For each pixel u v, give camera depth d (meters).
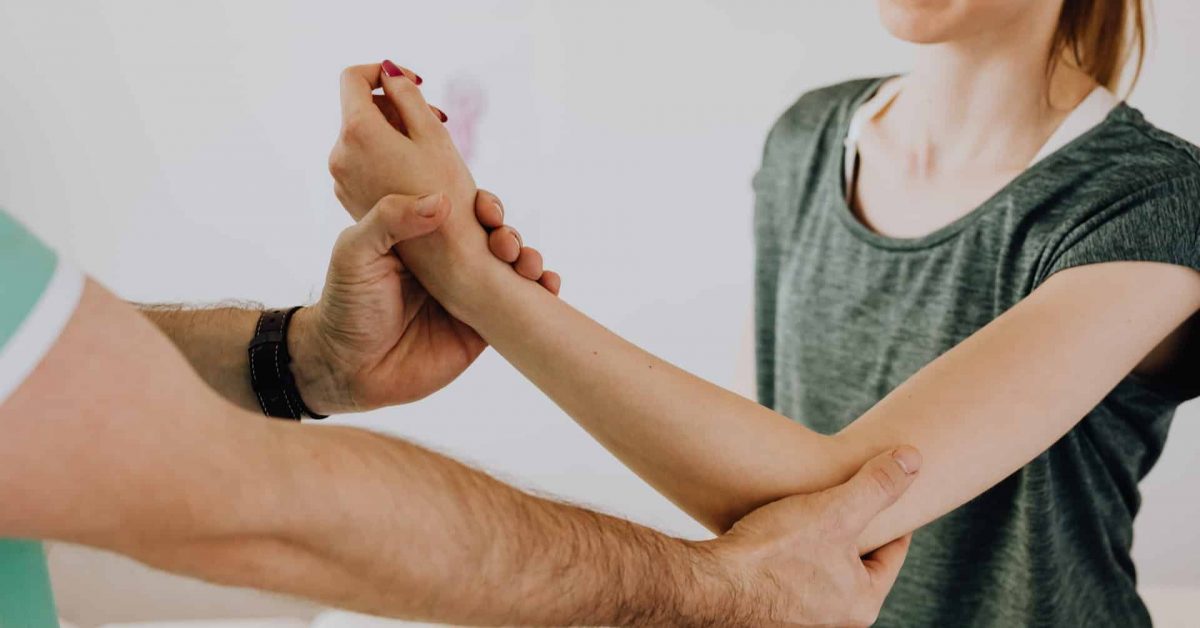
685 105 1.85
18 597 0.56
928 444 0.87
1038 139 1.16
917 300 1.27
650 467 0.85
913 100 1.27
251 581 0.50
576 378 0.83
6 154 2.28
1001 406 0.89
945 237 1.23
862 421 0.89
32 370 0.41
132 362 0.44
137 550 0.46
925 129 1.25
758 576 0.74
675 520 2.14
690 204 1.91
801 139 1.45
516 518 0.61
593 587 0.64
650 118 1.89
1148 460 1.23
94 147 2.26
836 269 1.38
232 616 2.38
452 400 2.24
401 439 0.60
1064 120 1.14
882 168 1.32
